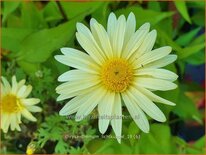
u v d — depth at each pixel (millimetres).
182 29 308
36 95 260
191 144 283
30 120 266
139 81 205
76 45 250
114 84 205
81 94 204
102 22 241
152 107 199
